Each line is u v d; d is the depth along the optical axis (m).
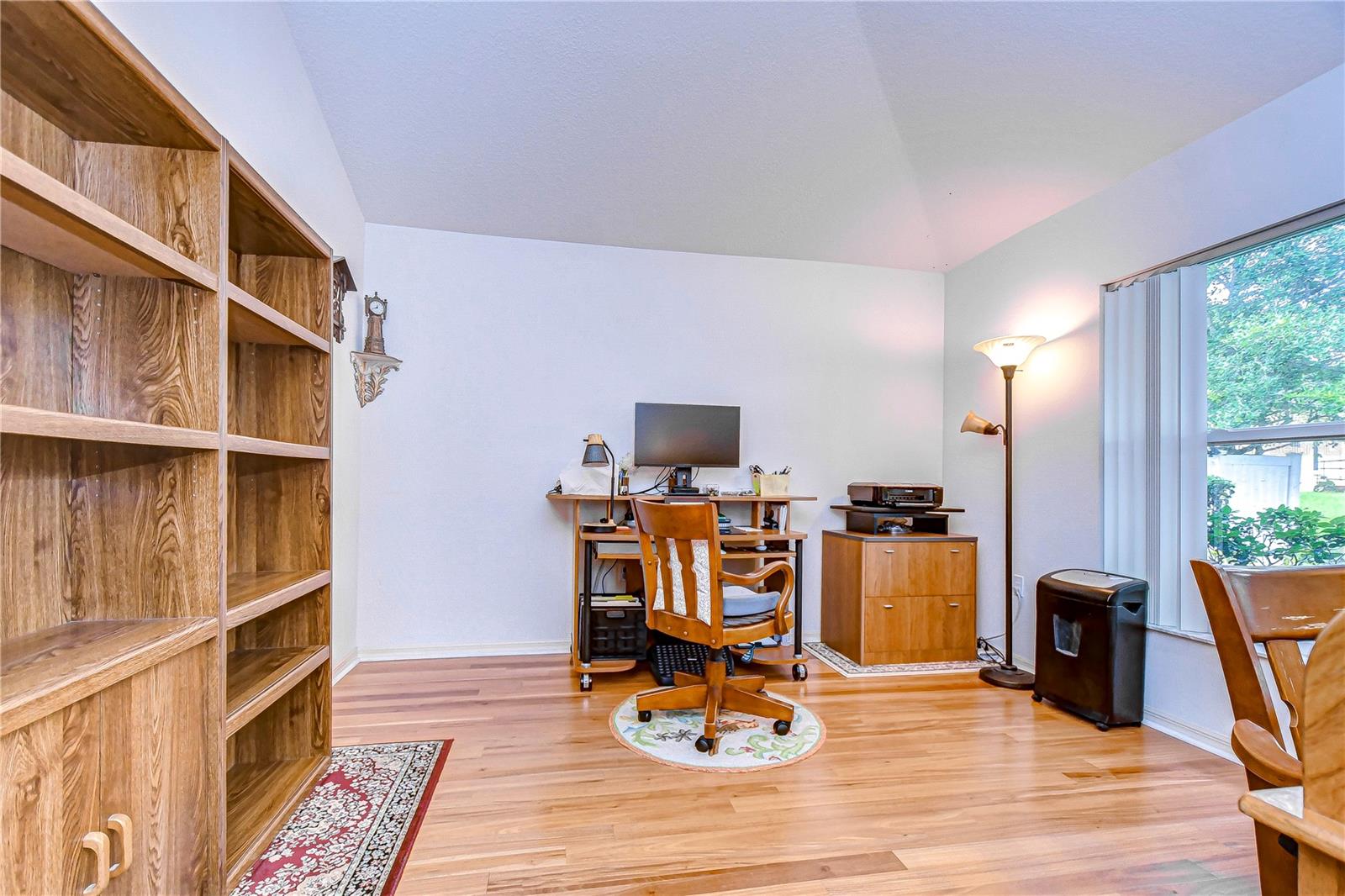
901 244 3.56
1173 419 2.42
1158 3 1.90
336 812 1.70
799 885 1.43
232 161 1.37
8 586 1.14
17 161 0.81
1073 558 2.85
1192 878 1.47
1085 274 2.83
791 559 3.12
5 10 0.90
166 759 1.18
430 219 3.19
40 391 1.19
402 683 2.78
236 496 1.85
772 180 3.03
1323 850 0.47
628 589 3.25
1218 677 2.19
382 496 3.15
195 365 1.30
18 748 0.88
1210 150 2.27
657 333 3.52
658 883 1.42
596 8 2.18
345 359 2.88
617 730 2.29
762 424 3.65
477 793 1.81
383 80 2.44
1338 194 1.88
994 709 2.57
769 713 2.27
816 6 2.18
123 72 1.06
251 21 1.95
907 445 3.85
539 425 3.34
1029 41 2.14
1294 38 1.87
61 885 0.95
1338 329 1.94
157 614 1.28
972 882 1.45
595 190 3.06
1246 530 2.20
